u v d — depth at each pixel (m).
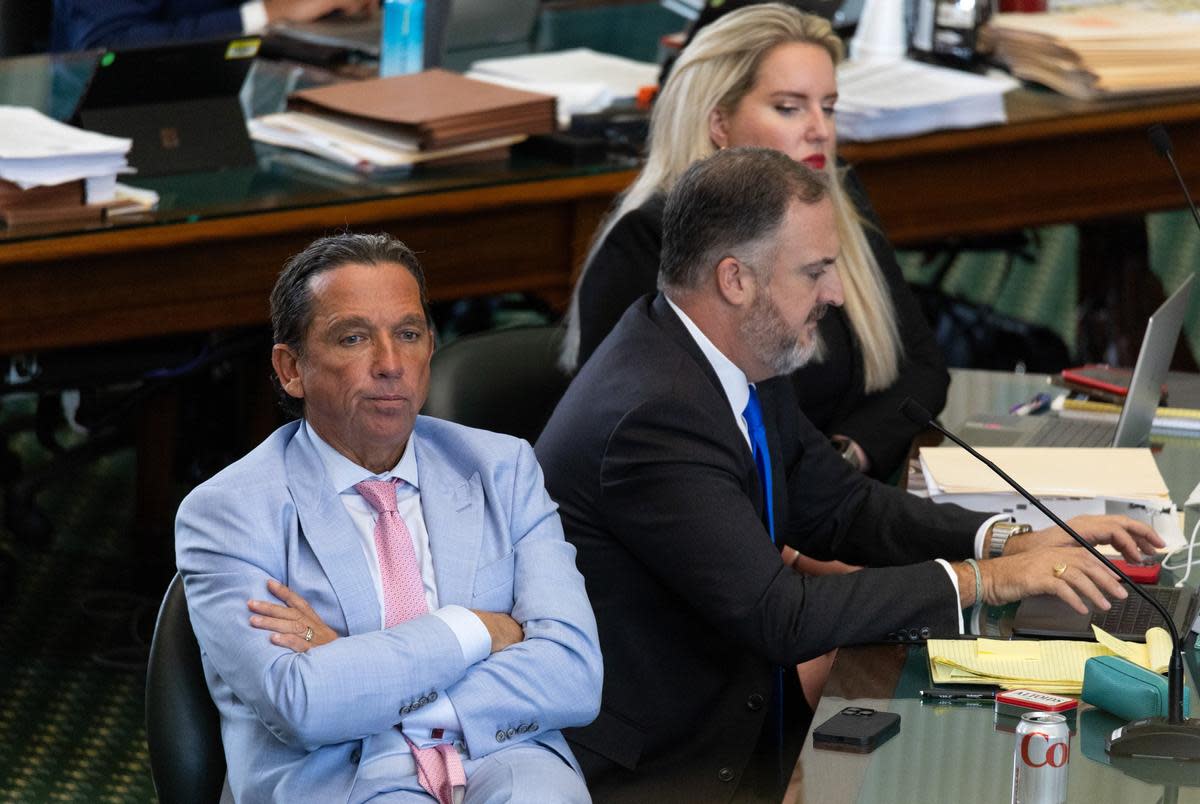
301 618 6.70
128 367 12.12
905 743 6.14
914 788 5.78
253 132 12.99
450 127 12.30
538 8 16.41
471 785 6.79
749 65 9.94
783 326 7.64
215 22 15.46
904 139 13.45
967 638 6.89
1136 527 7.64
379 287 6.96
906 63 14.74
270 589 6.75
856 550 8.45
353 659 6.57
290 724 6.48
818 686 8.34
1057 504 8.15
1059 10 16.08
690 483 7.43
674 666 7.75
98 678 12.02
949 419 10.25
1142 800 5.63
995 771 5.90
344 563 6.92
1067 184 14.39
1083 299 16.47
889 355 10.27
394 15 13.86
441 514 7.22
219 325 11.47
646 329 7.83
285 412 7.35
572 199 12.35
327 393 6.95
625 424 7.54
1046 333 16.53
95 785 10.69
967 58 15.18
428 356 7.12
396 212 11.62
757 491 7.91
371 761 6.78
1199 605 6.88
